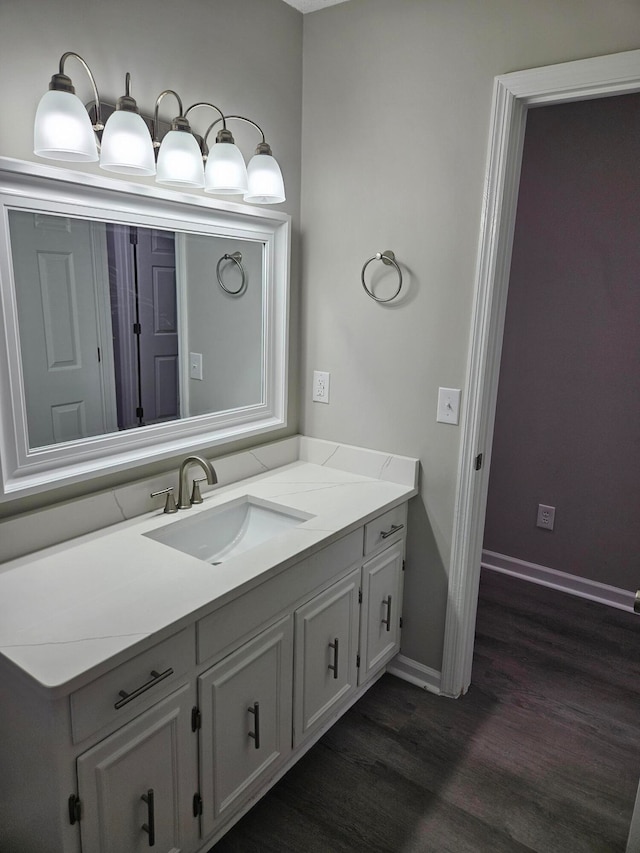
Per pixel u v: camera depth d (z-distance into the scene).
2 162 1.32
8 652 1.13
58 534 1.57
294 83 2.12
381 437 2.19
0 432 1.41
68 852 1.16
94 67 1.50
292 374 2.34
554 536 2.99
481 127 1.81
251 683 1.53
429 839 1.62
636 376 2.66
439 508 2.10
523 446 3.01
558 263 2.76
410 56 1.90
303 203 2.23
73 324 1.55
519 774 1.84
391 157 1.99
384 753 1.92
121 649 1.15
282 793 1.76
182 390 1.89
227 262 1.96
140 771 1.26
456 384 1.99
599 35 1.60
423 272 1.99
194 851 1.47
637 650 2.50
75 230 1.52
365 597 1.97
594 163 2.61
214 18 1.79
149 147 1.43
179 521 1.74
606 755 1.93
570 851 1.60
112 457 1.69
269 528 1.96
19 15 1.34
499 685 2.27
